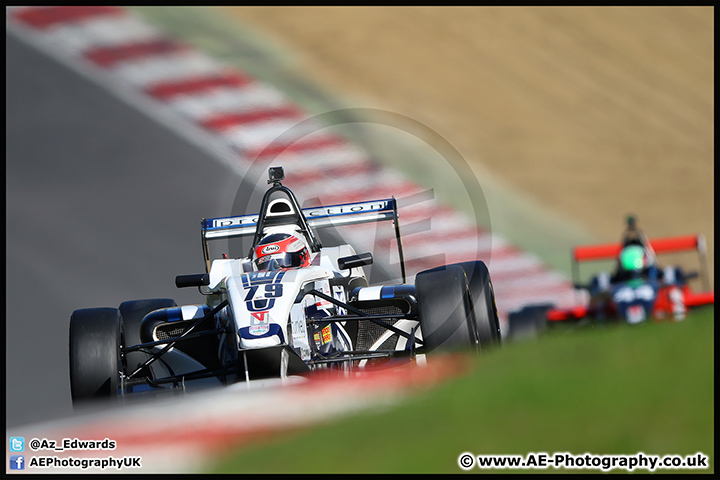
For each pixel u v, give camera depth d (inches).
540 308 1620.3
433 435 503.8
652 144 3353.8
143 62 2994.6
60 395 1542.8
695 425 463.2
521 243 2632.9
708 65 4042.8
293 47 3400.6
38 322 1846.7
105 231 2228.1
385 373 816.9
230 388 829.8
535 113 3390.7
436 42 3690.9
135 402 922.7
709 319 645.3
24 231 2186.3
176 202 2372.0
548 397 526.6
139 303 1188.5
